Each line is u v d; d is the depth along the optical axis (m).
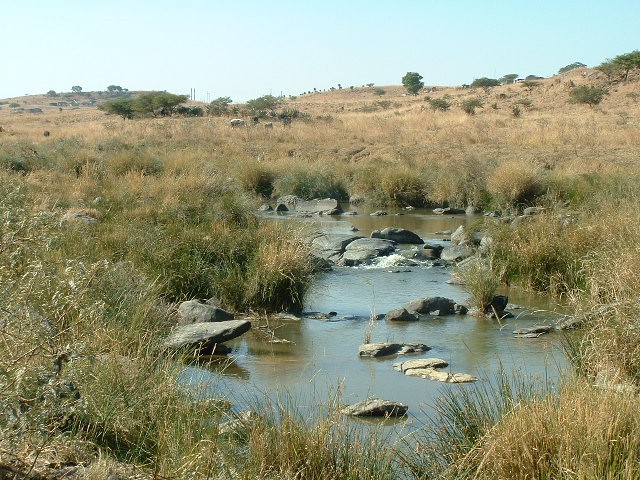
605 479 4.26
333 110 83.56
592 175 22.58
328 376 7.52
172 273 10.59
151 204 16.06
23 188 6.09
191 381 6.38
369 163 28.94
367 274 13.26
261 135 38.94
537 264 11.99
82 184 19.14
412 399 6.79
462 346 8.74
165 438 4.84
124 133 40.50
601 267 8.99
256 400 6.24
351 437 5.23
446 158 29.53
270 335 9.23
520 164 23.08
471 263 12.63
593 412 4.65
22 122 70.38
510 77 107.00
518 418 4.73
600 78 73.69
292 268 10.80
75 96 176.12
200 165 24.36
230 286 10.55
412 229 18.94
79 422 4.85
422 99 90.94
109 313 6.82
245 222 14.88
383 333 9.41
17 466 4.23
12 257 4.47
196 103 106.69
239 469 4.62
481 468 4.61
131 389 5.33
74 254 9.05
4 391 3.94
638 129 37.81
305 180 25.19
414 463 5.00
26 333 4.21
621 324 6.73
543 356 8.16
